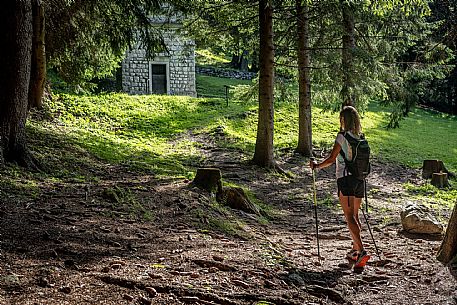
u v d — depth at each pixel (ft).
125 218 23.13
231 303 13.89
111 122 70.95
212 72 145.48
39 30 42.42
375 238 28.19
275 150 66.18
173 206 26.81
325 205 40.01
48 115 59.11
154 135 69.21
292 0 55.42
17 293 12.69
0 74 28.19
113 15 41.86
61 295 12.91
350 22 58.13
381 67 57.52
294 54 64.34
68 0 39.34
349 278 18.76
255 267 18.16
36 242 17.29
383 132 86.22
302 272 18.85
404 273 19.84
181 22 56.85
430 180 55.88
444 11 64.95
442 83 116.78
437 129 97.50
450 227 21.47
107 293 13.43
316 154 66.49
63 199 24.27
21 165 29.07
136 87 101.71
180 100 88.58
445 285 18.22
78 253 16.76
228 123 77.41
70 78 53.21
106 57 55.01
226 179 47.03
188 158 56.75
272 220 32.32
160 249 18.90
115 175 36.24
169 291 14.11
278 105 88.53
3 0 27.61
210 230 24.06
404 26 60.23
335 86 58.54
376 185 52.44
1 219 19.29
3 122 28.48
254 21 56.49
